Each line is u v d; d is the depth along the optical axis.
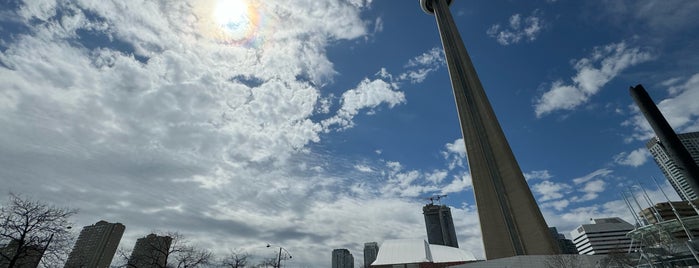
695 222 32.03
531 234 58.06
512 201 63.47
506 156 68.50
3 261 25.33
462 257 77.88
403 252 75.56
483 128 75.38
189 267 39.53
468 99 81.56
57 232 27.84
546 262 41.09
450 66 89.69
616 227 136.75
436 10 103.31
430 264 69.12
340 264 159.75
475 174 70.81
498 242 60.91
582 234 141.12
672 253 31.52
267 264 50.88
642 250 33.91
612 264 38.03
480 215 65.50
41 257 27.02
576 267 39.50
